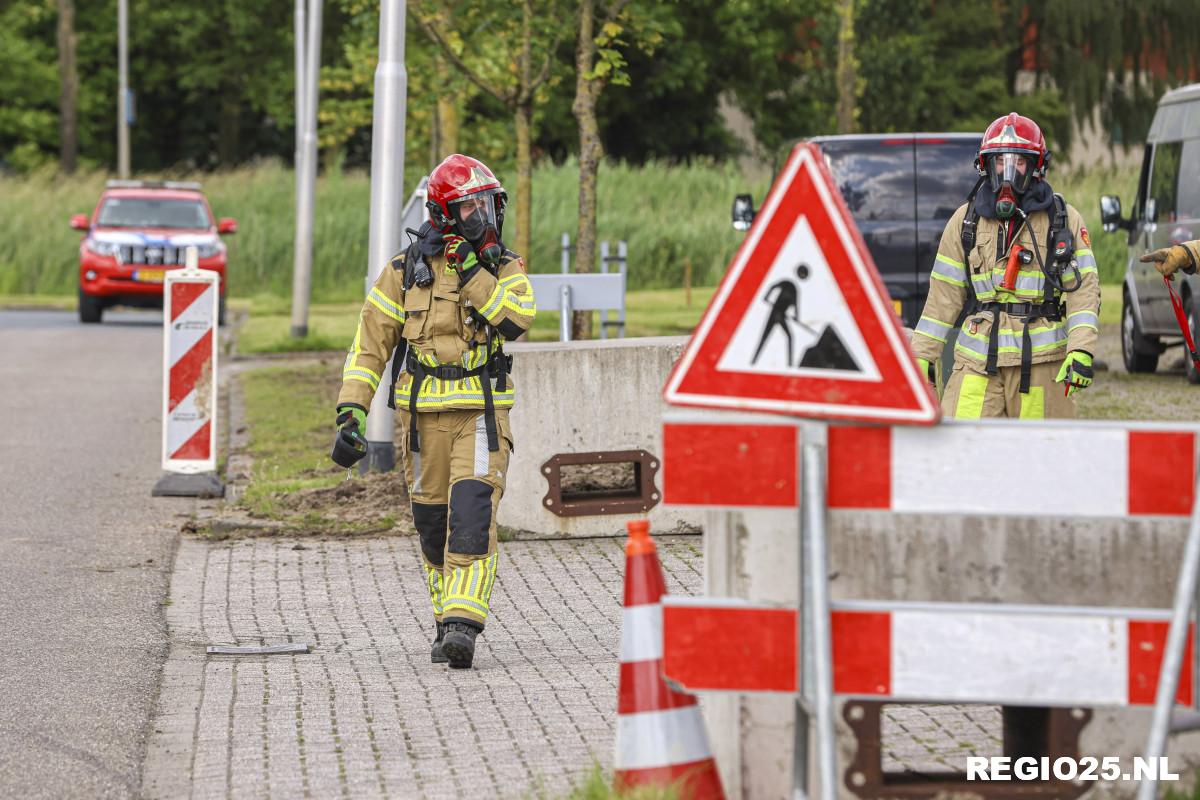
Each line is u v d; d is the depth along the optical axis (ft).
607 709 35.70
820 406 24.25
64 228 222.07
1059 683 24.53
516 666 40.16
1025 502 24.58
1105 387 97.35
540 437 57.26
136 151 374.84
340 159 236.02
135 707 36.47
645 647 26.45
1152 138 103.81
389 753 32.55
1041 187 41.55
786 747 26.05
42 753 32.89
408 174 136.36
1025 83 310.86
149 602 47.98
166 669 40.09
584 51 96.32
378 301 40.24
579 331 100.78
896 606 24.62
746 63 313.73
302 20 154.40
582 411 57.36
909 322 84.43
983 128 285.43
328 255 208.03
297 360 128.06
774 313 24.27
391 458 68.80
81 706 36.47
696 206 214.90
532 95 105.09
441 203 39.55
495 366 40.14
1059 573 25.44
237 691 37.86
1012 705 25.41
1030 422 24.57
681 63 297.74
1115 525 25.41
